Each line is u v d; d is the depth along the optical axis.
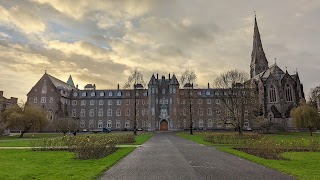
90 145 21.22
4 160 19.64
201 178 13.62
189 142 41.44
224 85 75.06
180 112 116.00
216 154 24.44
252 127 96.94
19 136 64.38
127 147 31.97
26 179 13.06
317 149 26.92
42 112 70.06
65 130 70.38
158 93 113.25
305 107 71.81
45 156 22.14
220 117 81.19
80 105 118.56
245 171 15.62
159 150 28.47
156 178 13.65
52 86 108.38
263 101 101.75
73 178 13.23
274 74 105.38
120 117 117.38
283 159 20.58
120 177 13.92
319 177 13.70
